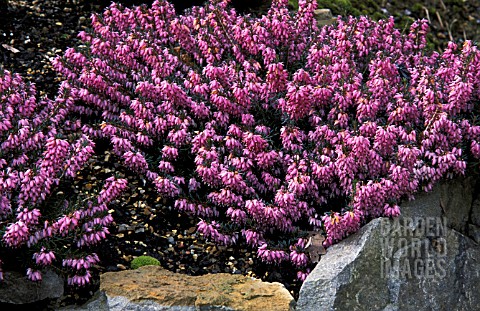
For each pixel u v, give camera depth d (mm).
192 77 1600
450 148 1560
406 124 1536
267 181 1549
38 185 1412
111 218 1456
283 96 1600
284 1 1770
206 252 1552
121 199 1613
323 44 1655
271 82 1574
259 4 2178
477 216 1671
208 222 1529
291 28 1677
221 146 1573
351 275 1429
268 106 1604
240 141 1570
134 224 1574
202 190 1623
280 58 1685
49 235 1400
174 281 1443
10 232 1359
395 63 1689
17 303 1395
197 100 1590
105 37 1702
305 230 1554
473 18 2652
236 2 2139
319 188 1564
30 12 2021
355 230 1483
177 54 1664
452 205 1627
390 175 1484
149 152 1652
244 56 1675
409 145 1485
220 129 1604
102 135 1652
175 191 1567
